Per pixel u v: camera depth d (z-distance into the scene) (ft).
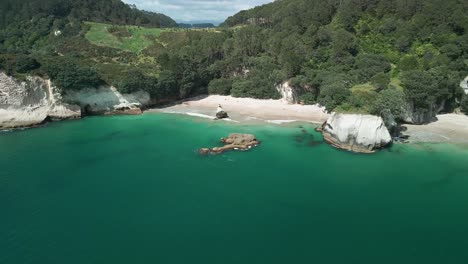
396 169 205.05
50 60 313.12
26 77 287.89
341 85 290.35
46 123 294.87
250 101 355.77
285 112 319.06
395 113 247.50
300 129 277.64
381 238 142.61
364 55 339.57
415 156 222.69
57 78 298.97
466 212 160.56
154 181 190.70
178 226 149.69
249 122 295.48
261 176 196.75
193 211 161.38
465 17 336.08
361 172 201.67
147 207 164.14
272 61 384.06
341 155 226.79
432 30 344.08
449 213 159.94
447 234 145.07
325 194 176.86
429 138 250.57
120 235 142.92
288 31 406.82
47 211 159.53
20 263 125.80
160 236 142.72
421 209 163.22
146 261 128.06
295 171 203.00
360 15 383.24
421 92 267.39
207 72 388.98
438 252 134.31
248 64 398.01
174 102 363.35
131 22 580.30
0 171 200.13
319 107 326.03
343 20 379.96
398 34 351.87
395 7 373.81
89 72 312.50
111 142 250.98
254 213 160.04
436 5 352.90
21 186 182.80
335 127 243.40
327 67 348.18
